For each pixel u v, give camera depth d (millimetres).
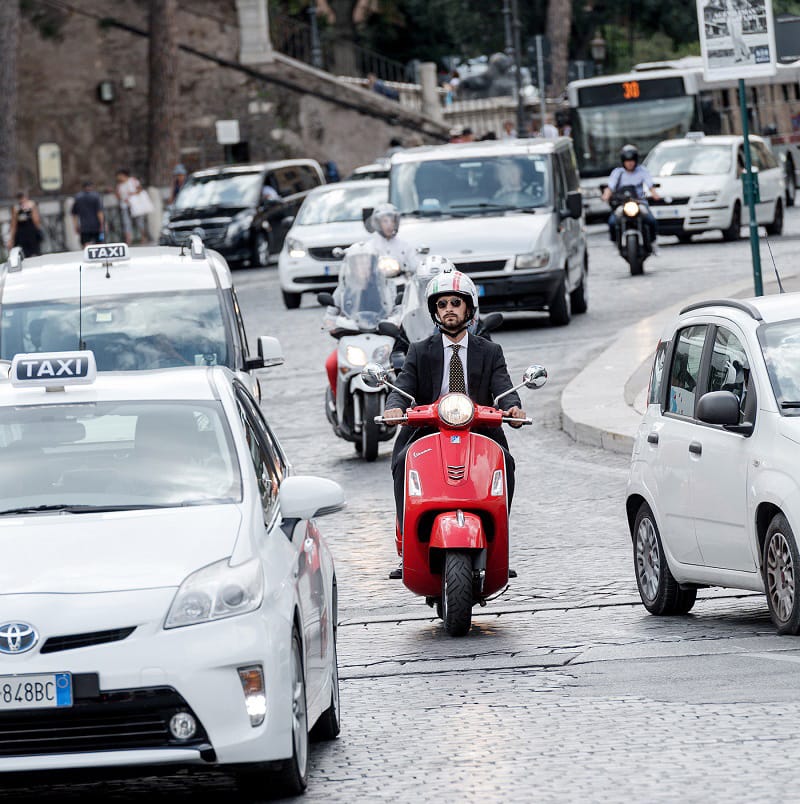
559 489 44875
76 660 18516
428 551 30125
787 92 148125
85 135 176000
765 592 27891
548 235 74938
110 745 18594
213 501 21141
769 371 28266
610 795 19125
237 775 19500
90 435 22328
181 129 175125
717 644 27734
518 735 22438
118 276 41969
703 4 49375
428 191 77625
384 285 50938
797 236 110938
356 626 32031
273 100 175125
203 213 125625
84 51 175375
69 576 19203
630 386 57188
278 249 129125
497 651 28719
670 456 30484
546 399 59188
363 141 176625
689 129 135625
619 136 136125
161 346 40219
